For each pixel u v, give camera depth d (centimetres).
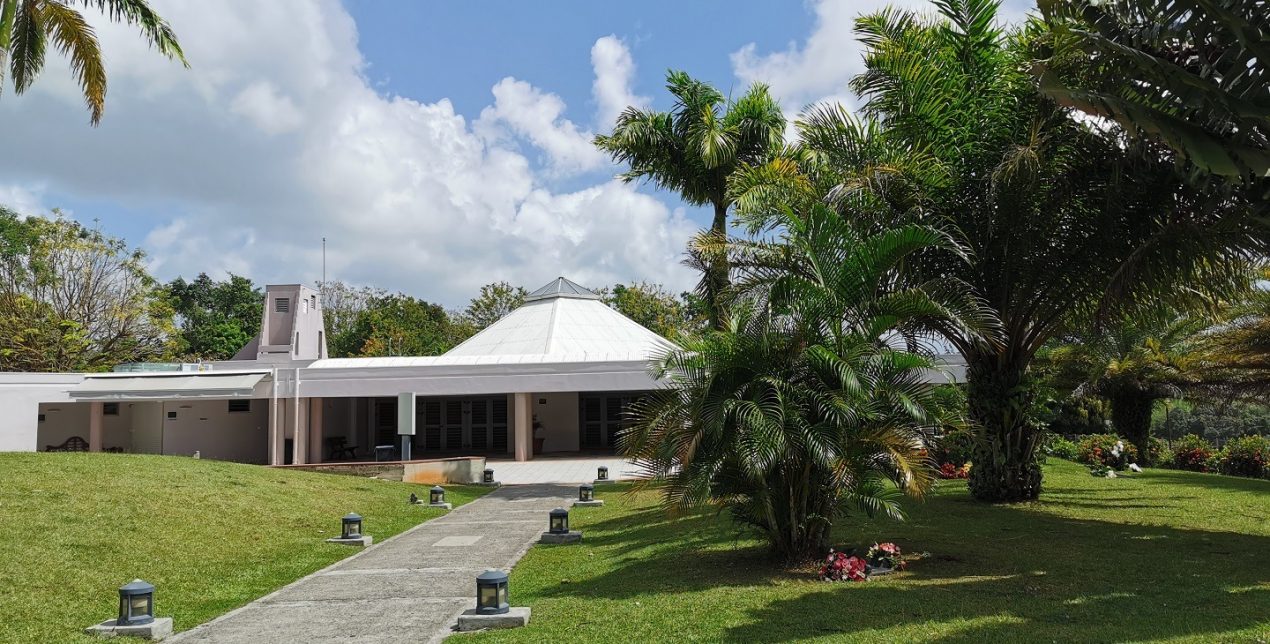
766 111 1984
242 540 1188
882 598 733
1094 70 882
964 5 1226
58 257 3709
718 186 2028
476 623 716
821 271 914
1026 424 1380
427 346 4944
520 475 2302
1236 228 1002
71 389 2666
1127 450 2014
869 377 865
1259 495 1439
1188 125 811
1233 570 816
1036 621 634
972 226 1249
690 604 742
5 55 1452
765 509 906
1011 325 1334
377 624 762
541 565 1026
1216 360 2231
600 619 711
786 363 880
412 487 1939
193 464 1669
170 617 802
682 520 1312
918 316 1008
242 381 2642
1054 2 852
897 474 862
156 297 4025
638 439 891
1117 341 2388
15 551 964
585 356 2783
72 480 1322
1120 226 1130
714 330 935
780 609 704
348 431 3281
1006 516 1215
